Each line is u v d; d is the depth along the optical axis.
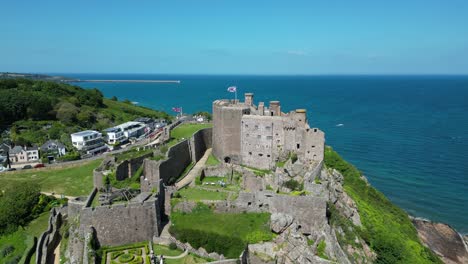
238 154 113.50
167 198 89.38
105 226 79.50
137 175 97.12
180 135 134.38
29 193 106.19
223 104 121.19
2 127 182.50
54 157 152.25
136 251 77.06
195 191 94.81
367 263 88.00
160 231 83.88
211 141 136.88
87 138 172.12
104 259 73.62
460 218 131.75
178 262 74.38
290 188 91.56
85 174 126.50
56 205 107.31
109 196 85.94
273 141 107.62
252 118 109.31
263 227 82.00
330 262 77.88
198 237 79.75
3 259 89.06
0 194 111.38
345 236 89.12
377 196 125.56
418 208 138.25
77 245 77.88
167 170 100.88
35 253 87.25
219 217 84.44
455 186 156.00
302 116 106.12
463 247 115.81
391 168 178.62
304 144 105.19
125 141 186.75
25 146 162.62
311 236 83.62
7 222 98.94
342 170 125.44
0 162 144.88
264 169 108.56
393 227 107.88
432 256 102.81
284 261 78.44
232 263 74.12
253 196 86.62
